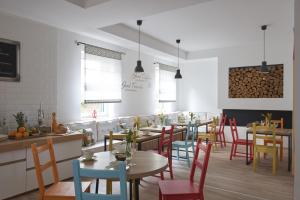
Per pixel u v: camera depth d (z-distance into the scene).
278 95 6.94
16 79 4.09
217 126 7.41
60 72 4.97
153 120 7.07
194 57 8.20
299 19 2.03
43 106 4.51
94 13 3.83
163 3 3.43
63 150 3.95
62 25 4.54
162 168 2.22
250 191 3.62
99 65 5.79
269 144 6.03
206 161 2.27
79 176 1.67
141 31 5.95
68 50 5.12
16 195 3.37
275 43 6.95
